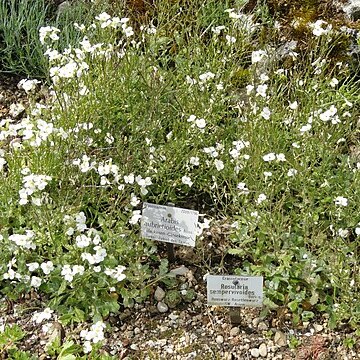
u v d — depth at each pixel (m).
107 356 0.91
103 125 1.14
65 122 1.10
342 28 1.31
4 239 1.00
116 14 1.38
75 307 0.97
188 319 0.99
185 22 1.35
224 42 1.32
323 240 1.03
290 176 1.08
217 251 1.08
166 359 0.94
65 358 0.90
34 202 0.97
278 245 1.01
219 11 1.39
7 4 1.44
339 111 1.15
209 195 1.16
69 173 1.04
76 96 1.13
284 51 1.32
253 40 1.34
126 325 0.98
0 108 1.34
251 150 1.08
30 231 0.95
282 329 0.97
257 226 1.05
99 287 0.97
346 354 0.94
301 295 0.97
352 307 0.95
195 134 1.12
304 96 1.22
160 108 1.16
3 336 0.93
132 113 1.15
